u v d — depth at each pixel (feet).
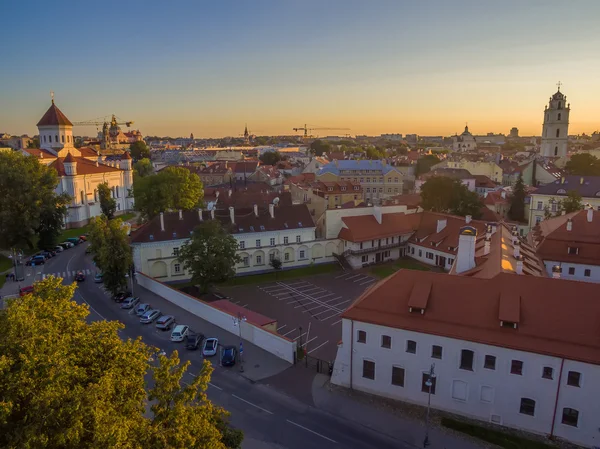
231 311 216.54
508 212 478.18
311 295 275.39
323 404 156.25
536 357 136.77
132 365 102.47
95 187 454.81
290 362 183.52
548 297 147.13
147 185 397.80
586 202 384.88
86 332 106.11
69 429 77.05
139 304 239.71
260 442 135.74
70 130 515.91
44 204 332.80
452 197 404.16
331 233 340.39
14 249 314.55
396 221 355.36
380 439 138.21
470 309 152.05
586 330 136.87
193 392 97.40
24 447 74.95
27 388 83.76
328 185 516.73
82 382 93.04
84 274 291.99
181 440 87.20
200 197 433.89
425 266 330.95
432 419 147.64
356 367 164.35
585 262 249.55
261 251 317.01
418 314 156.04
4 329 95.76
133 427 87.51
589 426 132.77
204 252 256.11
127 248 251.80
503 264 172.65
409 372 155.74
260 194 454.81
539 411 138.72
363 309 163.94
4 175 318.65
